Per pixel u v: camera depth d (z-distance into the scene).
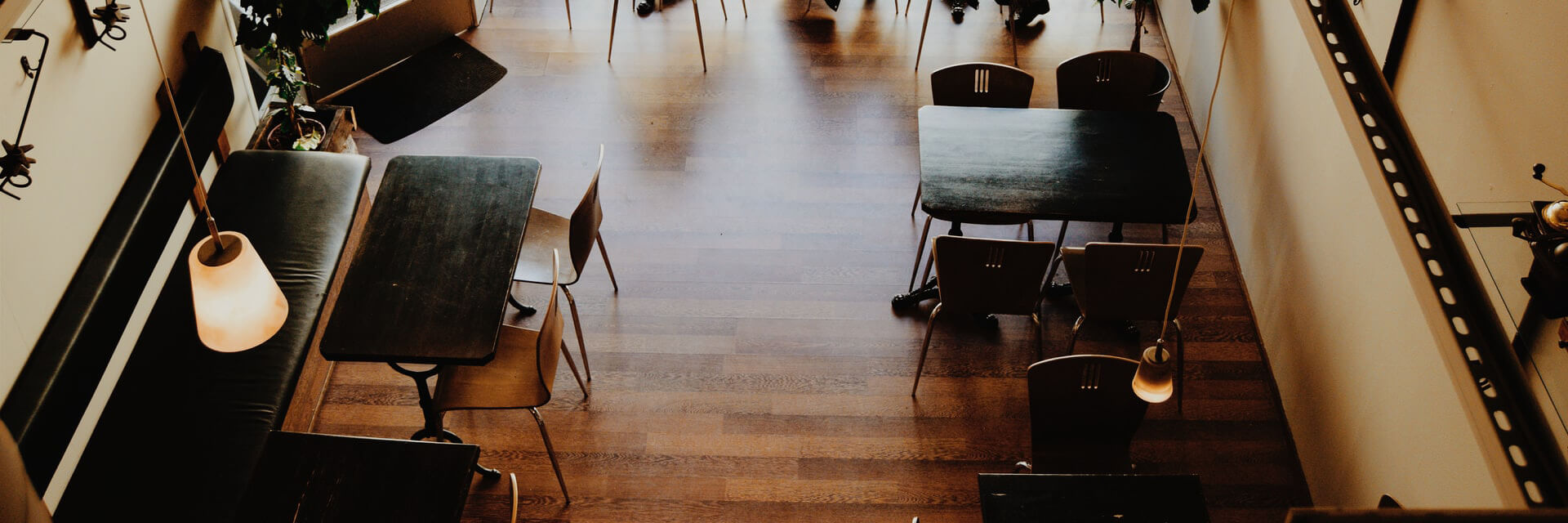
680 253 5.32
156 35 4.56
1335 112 4.15
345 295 3.97
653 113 6.20
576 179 5.73
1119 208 4.46
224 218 4.60
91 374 3.88
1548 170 2.73
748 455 4.44
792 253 5.34
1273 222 4.84
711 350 4.86
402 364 4.16
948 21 7.00
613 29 6.29
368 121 6.05
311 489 3.39
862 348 4.89
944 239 4.27
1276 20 4.88
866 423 4.57
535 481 4.34
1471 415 2.28
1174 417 4.62
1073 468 3.97
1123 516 3.44
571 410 4.60
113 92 4.24
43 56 3.53
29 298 3.71
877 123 6.16
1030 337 4.97
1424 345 3.38
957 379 4.77
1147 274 4.34
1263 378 4.80
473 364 3.79
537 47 6.70
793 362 4.82
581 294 5.11
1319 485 4.25
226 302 2.92
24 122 3.41
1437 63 3.40
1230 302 5.15
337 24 5.99
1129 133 4.87
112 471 3.65
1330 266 4.18
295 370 4.06
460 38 6.72
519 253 4.29
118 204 4.27
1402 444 3.56
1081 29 6.93
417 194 4.44
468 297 4.00
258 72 5.86
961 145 4.78
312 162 4.89
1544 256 2.45
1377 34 3.88
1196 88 6.13
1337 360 4.09
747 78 6.49
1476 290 2.46
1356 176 3.94
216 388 3.92
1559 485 2.15
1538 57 2.79
